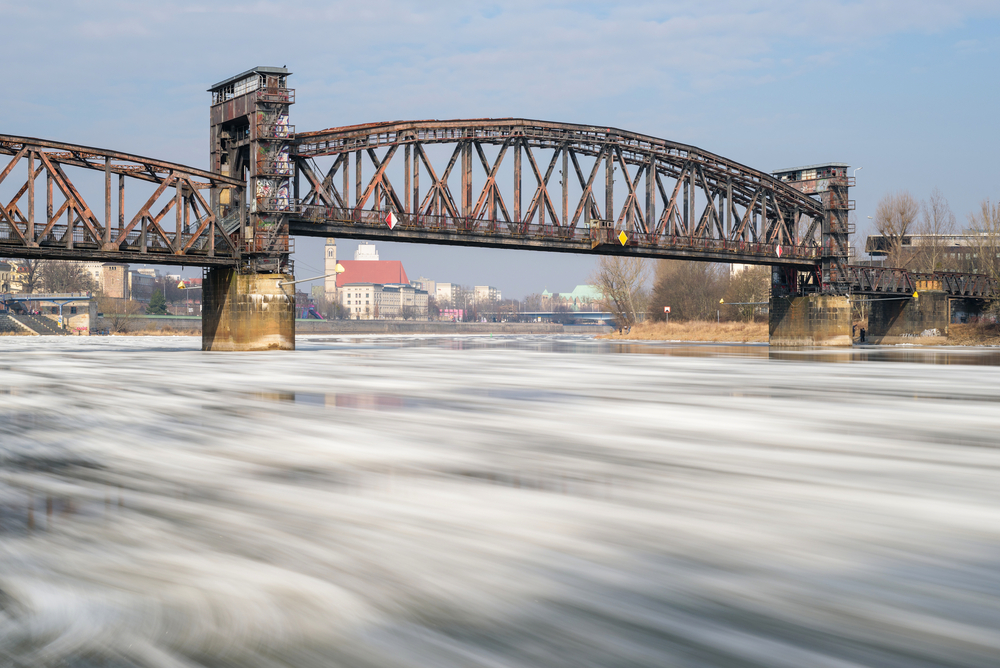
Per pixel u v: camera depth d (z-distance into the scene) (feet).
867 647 15.37
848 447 43.01
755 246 288.30
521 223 234.58
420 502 28.35
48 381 96.17
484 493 29.99
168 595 18.34
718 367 139.33
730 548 22.34
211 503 28.12
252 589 18.75
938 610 17.42
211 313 211.20
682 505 27.96
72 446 42.27
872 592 18.57
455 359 168.55
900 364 152.97
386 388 86.63
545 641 15.69
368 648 15.34
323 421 54.70
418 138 218.18
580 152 253.24
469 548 22.27
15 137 170.81
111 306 522.47
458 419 56.39
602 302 475.31
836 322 297.33
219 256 203.21
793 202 302.86
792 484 32.04
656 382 98.78
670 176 279.90
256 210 200.75
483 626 16.47
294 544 22.61
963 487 31.45
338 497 29.19
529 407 65.51
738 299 422.82
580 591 18.60
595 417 58.08
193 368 128.26
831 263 301.43
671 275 451.12
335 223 210.59
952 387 92.07
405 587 18.88
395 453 40.16
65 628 16.35
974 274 348.38
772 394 80.84
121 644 15.52
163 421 54.49
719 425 53.36
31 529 24.34
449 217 225.15
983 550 22.16
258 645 15.48
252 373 114.32
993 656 14.94
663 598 18.15
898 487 31.42
